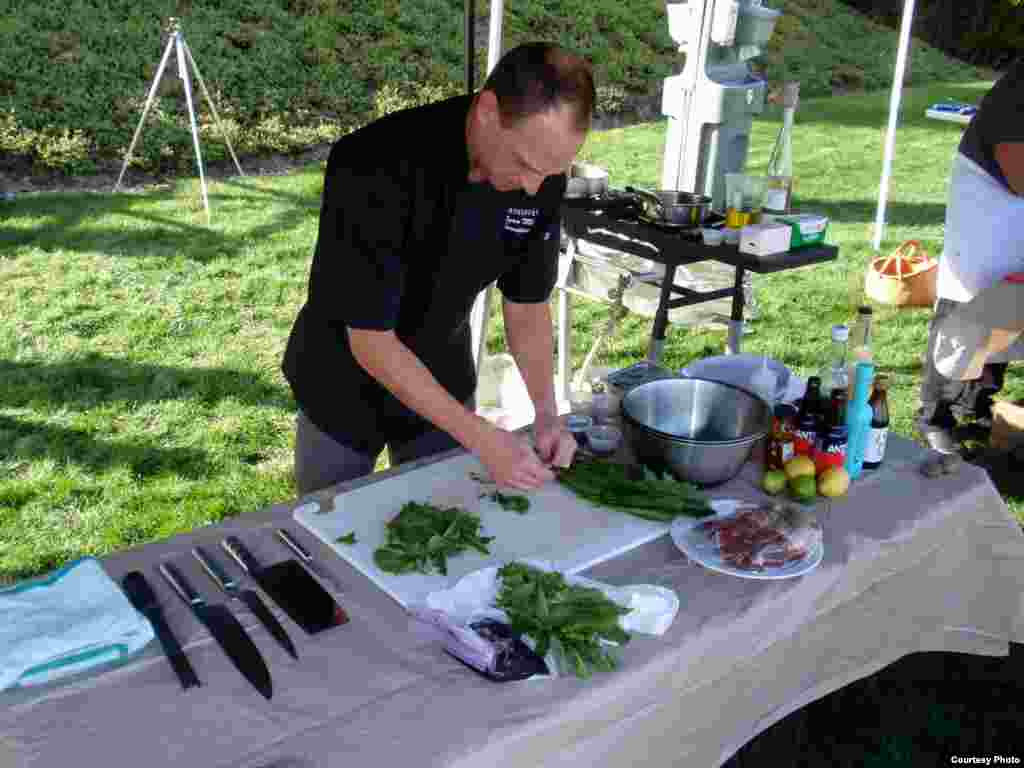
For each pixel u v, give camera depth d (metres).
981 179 2.96
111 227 6.04
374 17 10.54
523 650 1.24
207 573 1.41
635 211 3.07
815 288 5.46
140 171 7.30
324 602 1.34
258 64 8.98
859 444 1.74
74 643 1.19
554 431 1.71
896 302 5.13
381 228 1.54
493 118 1.38
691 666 1.31
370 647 1.26
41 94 7.61
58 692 1.16
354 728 1.11
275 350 4.48
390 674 1.21
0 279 5.13
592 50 11.55
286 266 5.57
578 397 3.18
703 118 4.22
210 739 1.09
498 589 1.34
